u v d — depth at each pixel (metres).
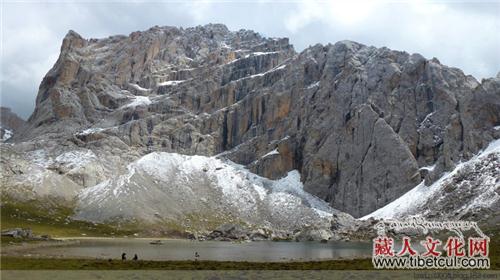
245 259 155.38
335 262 140.88
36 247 190.38
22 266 123.31
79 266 124.44
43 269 119.00
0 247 182.50
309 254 179.38
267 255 174.00
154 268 123.25
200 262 137.38
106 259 142.00
